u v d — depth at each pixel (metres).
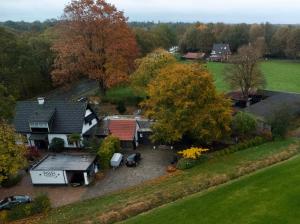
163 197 36.56
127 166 46.84
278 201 31.80
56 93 95.81
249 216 30.09
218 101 48.34
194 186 38.31
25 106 56.00
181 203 34.09
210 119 45.72
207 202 33.41
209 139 47.62
